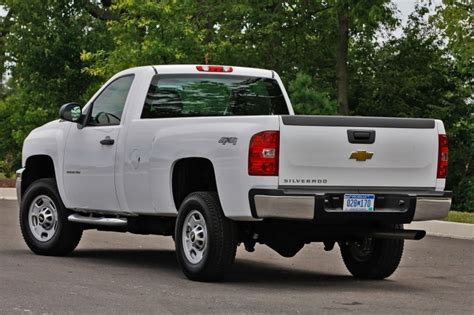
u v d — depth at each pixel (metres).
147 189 11.55
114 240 15.98
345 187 10.52
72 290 9.92
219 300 9.53
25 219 13.37
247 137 10.27
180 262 10.98
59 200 13.09
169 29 28.47
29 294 9.58
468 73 35.47
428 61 37.00
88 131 12.61
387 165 10.71
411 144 10.83
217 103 12.44
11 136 39.78
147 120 11.66
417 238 10.72
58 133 13.16
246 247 11.16
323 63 35.72
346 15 32.25
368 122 10.62
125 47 28.95
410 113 36.09
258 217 10.24
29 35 34.72
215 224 10.55
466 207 34.22
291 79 33.94
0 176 42.88
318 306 9.34
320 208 10.23
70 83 35.03
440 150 11.05
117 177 12.02
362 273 11.87
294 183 10.27
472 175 35.38
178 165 11.26
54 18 34.94
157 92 12.08
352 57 37.09
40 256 13.10
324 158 10.38
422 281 11.80
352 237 11.38
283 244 11.18
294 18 34.25
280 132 10.19
